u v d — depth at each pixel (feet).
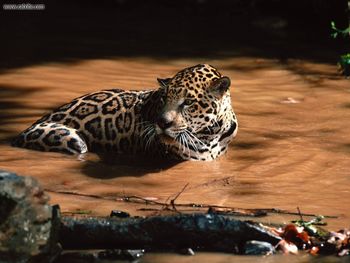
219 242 35.60
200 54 80.33
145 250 35.47
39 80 67.97
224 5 101.09
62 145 51.29
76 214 39.75
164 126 48.57
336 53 81.30
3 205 32.07
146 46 83.20
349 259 35.12
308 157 51.01
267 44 85.10
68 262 34.32
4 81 67.36
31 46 81.66
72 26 92.38
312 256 35.42
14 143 52.44
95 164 49.55
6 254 31.86
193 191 45.01
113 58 77.51
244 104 62.49
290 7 96.22
